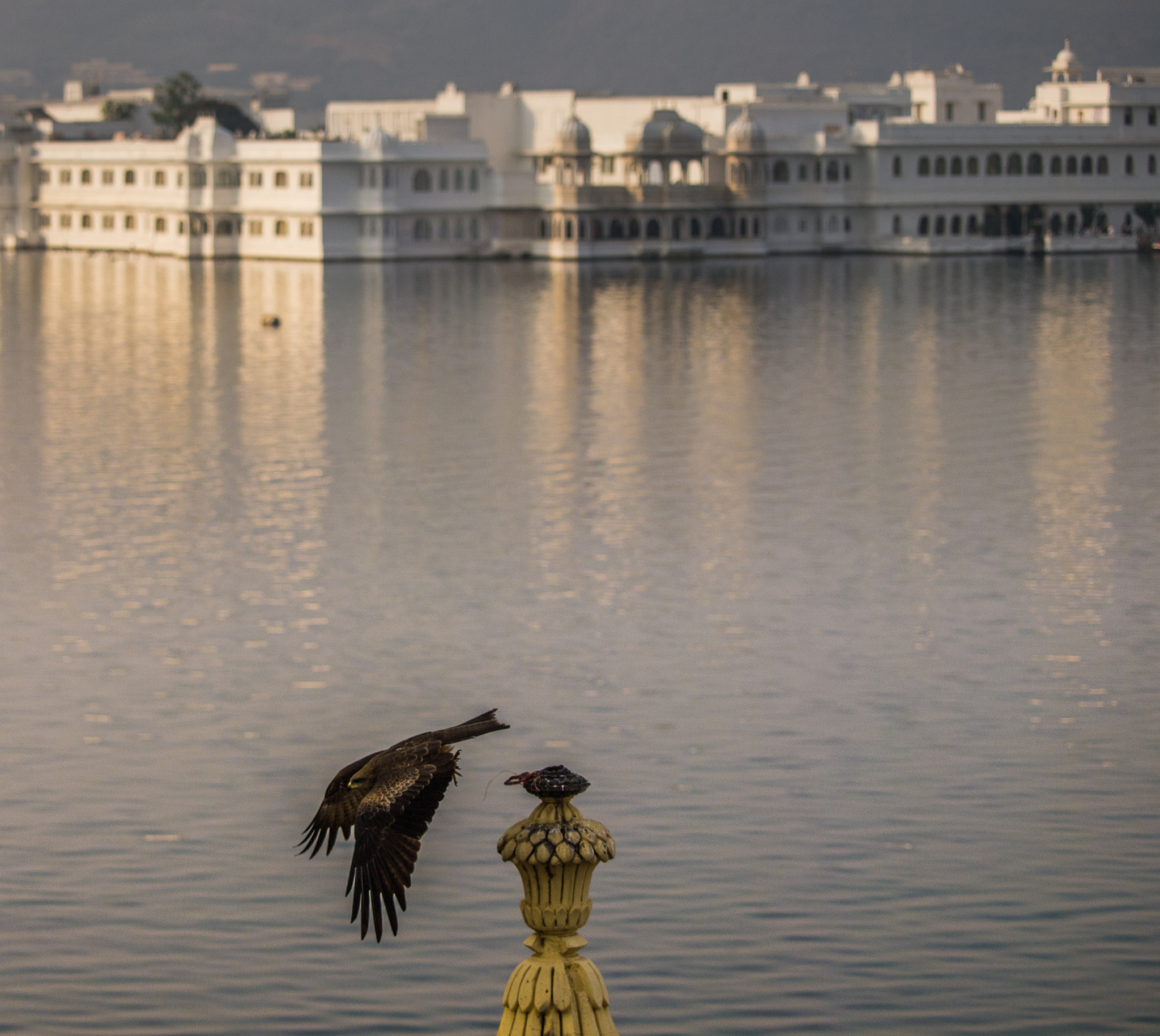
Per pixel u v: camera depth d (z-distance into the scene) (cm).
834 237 14238
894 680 2666
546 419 5372
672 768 2294
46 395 5953
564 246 13512
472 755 2352
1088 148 14388
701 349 7388
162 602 3148
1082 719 2483
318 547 3581
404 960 1784
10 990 1731
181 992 1725
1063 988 1719
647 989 1717
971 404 5653
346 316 8925
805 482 4266
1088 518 3828
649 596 3172
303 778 2277
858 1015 1672
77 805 2181
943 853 2012
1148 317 8706
